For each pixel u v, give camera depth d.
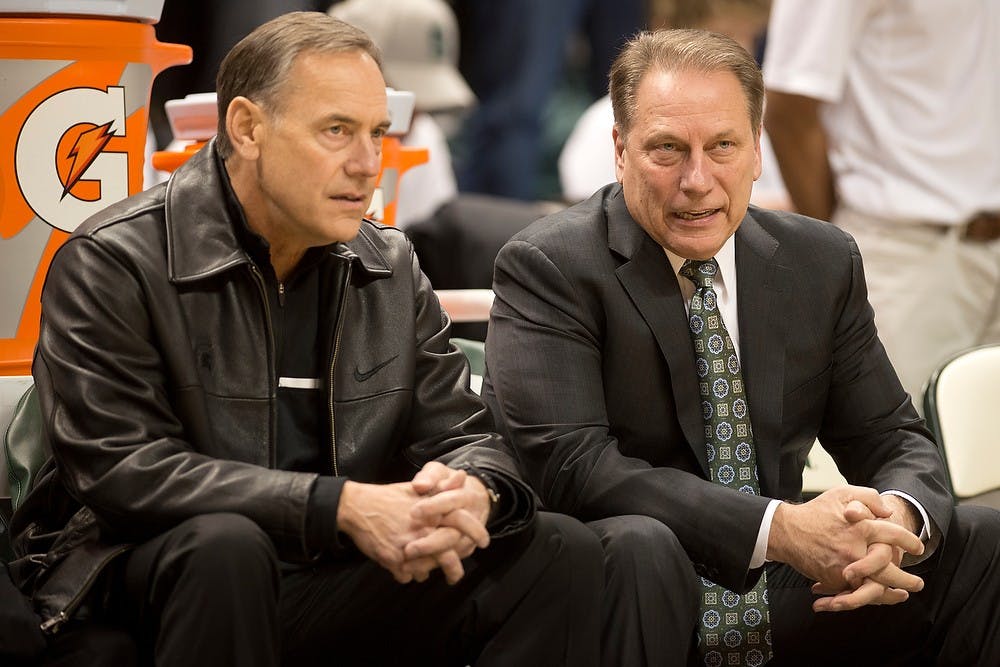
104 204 9.28
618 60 8.49
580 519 8.27
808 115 12.91
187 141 10.11
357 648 7.80
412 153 10.44
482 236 13.23
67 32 8.98
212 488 7.16
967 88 12.60
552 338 8.45
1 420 8.70
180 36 15.13
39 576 7.43
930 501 8.34
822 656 8.66
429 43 15.93
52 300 7.56
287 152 7.50
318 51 7.50
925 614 8.54
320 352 8.00
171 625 6.85
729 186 8.15
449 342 8.49
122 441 7.26
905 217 12.65
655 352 8.45
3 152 9.06
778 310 8.62
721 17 14.67
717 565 7.93
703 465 8.42
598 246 8.57
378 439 7.96
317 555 7.27
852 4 12.60
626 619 7.55
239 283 7.75
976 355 10.11
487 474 7.59
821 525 7.82
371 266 8.12
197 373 7.59
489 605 7.50
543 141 21.22
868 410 8.84
